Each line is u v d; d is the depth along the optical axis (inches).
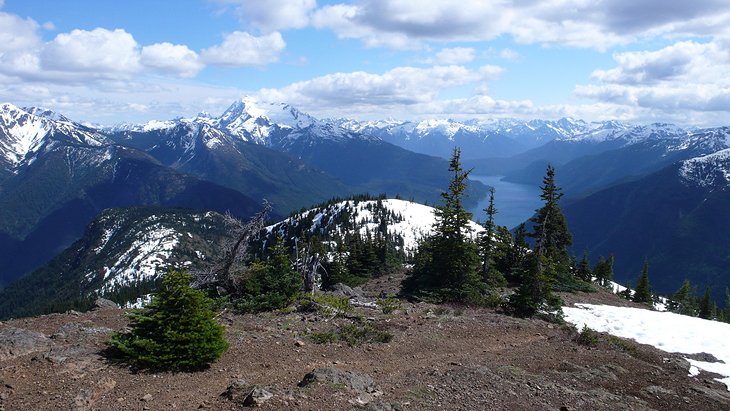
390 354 692.1
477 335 866.8
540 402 530.6
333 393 471.5
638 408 559.8
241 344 651.5
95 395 442.3
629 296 2938.0
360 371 593.0
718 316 3378.4
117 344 540.7
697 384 719.7
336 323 831.7
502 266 1908.2
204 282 1033.5
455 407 487.8
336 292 1325.0
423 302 1218.6
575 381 633.0
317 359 624.1
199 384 499.2
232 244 1039.0
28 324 701.9
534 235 1315.2
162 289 564.4
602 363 751.1
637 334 1129.4
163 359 520.7
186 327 548.7
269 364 583.8
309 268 1181.7
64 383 458.9
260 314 895.7
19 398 422.9
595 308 1473.9
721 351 994.7
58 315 794.2
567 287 1854.1
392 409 457.4
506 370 633.0
